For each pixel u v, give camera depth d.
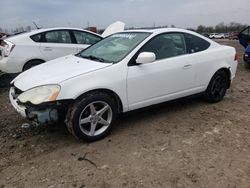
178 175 3.26
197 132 4.39
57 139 4.18
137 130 4.46
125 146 3.94
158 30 4.80
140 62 4.20
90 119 3.96
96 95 3.93
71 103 3.83
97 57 4.59
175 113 5.17
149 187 3.06
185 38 5.05
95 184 3.13
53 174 3.32
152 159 3.60
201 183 3.12
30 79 4.09
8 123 4.80
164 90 4.68
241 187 3.06
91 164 3.51
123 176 3.26
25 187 3.10
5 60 7.20
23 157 3.71
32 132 4.43
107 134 4.21
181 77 4.85
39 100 3.67
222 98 5.85
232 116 5.06
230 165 3.47
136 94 4.35
